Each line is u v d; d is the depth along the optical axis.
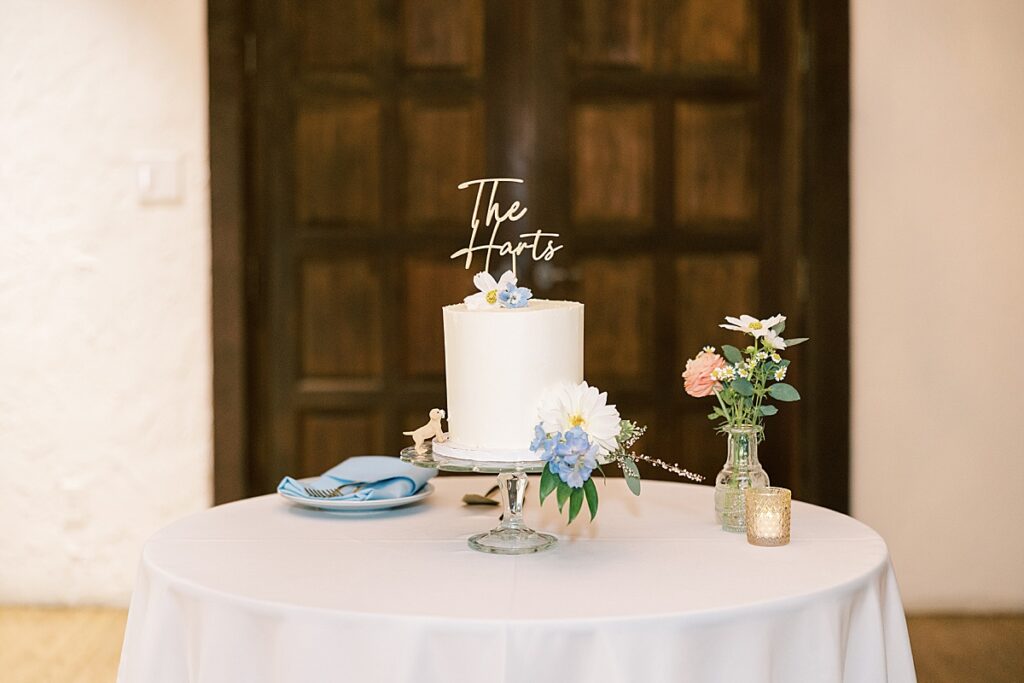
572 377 1.67
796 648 1.40
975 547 3.40
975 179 3.34
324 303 3.53
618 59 3.49
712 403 3.51
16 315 3.38
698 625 1.32
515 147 3.50
